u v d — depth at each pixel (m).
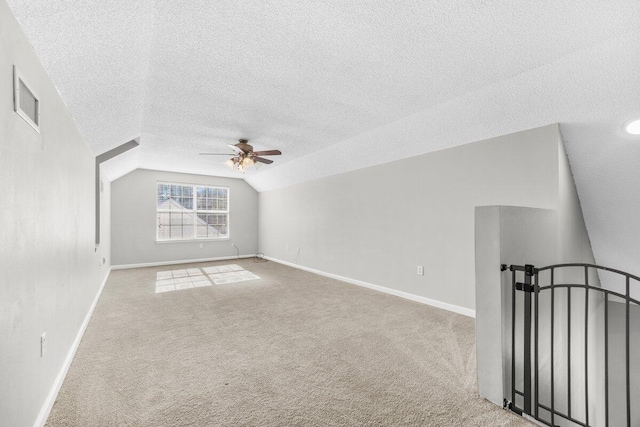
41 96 1.63
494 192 3.12
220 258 7.54
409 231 4.03
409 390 1.94
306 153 4.96
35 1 1.21
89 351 2.46
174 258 6.90
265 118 3.37
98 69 1.94
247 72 2.35
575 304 3.09
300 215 6.35
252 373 2.13
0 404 1.15
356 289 4.58
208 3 1.60
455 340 2.71
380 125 3.57
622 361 3.75
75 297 2.50
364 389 1.95
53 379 1.82
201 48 2.03
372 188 4.61
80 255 2.73
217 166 6.27
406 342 2.66
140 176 6.48
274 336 2.79
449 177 3.55
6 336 1.20
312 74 2.38
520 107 2.64
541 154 2.76
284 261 6.93
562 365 2.73
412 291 3.99
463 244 3.41
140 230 6.48
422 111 3.12
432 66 2.24
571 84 2.27
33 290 1.50
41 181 1.63
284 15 1.70
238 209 7.86
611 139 2.60
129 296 4.17
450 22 1.74
